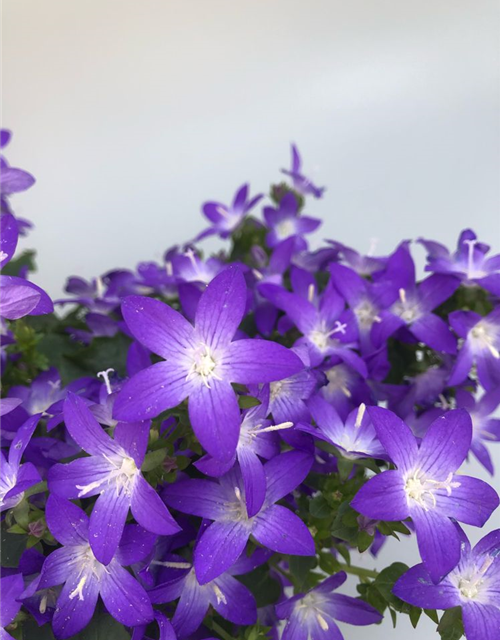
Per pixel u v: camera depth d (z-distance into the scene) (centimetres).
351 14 37
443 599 19
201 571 19
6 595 18
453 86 37
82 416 19
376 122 38
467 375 24
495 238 38
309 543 19
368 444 21
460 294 25
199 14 37
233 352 19
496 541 20
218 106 38
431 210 38
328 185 38
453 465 19
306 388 21
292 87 38
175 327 19
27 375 26
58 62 37
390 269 24
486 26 37
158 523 18
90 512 19
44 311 19
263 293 24
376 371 24
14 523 20
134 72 38
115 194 38
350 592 30
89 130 38
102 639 20
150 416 18
